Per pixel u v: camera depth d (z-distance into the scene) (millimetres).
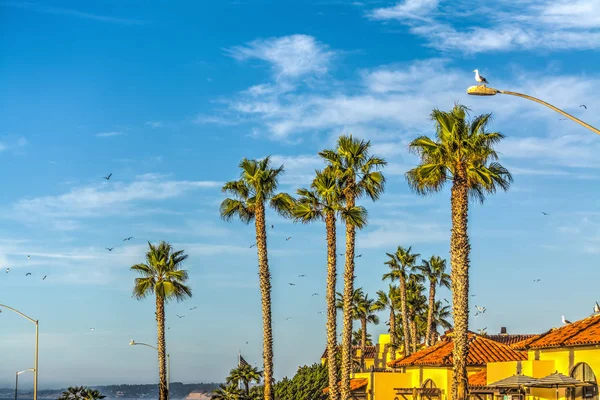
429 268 86062
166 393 64125
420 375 53656
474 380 48781
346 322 48844
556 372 39688
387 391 54500
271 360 51438
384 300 92688
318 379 81438
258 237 53000
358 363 97125
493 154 37281
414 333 90750
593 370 37781
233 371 83000
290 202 53406
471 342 54438
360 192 50031
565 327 41906
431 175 37688
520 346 42406
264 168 54031
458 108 38094
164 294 63531
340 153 50594
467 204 36969
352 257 49375
